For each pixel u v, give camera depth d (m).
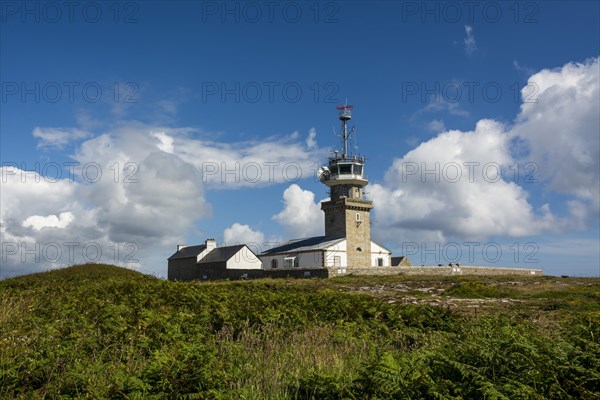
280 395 9.48
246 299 21.84
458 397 7.95
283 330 15.45
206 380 9.15
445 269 76.25
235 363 11.34
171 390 8.74
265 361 11.59
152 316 15.02
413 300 28.59
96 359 10.94
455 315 19.12
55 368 9.62
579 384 8.51
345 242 85.00
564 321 16.62
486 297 32.19
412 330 15.98
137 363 10.66
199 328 14.87
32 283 34.84
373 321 17.19
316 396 9.37
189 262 90.88
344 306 20.28
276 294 25.14
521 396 7.91
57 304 19.23
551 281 50.12
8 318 16.19
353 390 9.09
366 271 67.19
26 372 9.23
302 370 10.77
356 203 87.50
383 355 9.67
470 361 9.55
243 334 14.61
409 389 8.45
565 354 9.31
